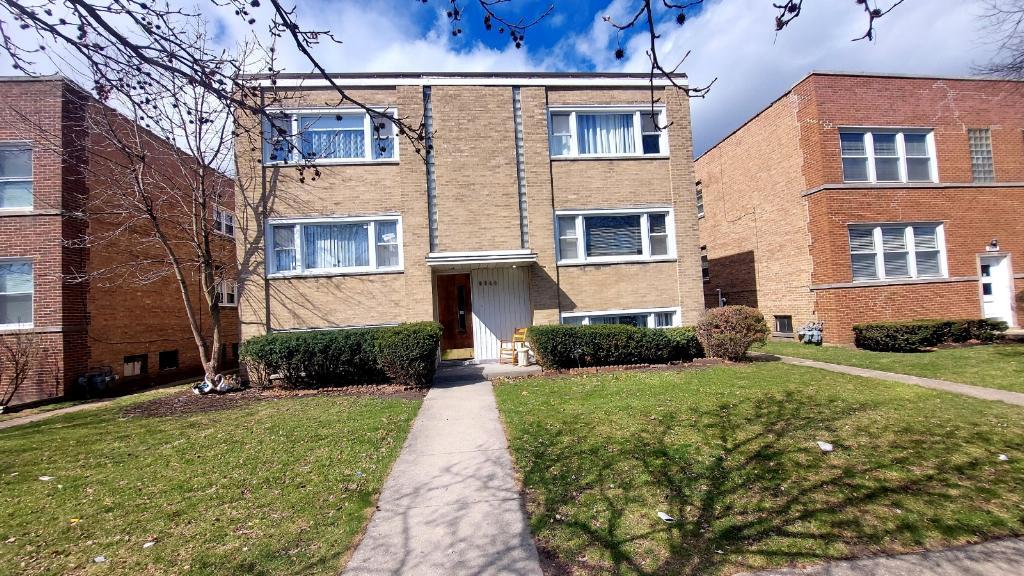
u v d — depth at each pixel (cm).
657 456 445
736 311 1007
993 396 645
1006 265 1312
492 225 1116
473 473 435
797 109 1348
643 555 288
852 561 275
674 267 1163
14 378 1000
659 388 733
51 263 1079
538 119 1153
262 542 322
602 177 1162
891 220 1273
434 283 1134
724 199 1719
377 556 300
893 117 1305
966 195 1310
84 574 293
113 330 1211
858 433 494
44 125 1086
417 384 879
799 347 1216
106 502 400
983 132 1345
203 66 302
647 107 1185
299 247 1073
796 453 442
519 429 555
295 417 677
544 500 369
